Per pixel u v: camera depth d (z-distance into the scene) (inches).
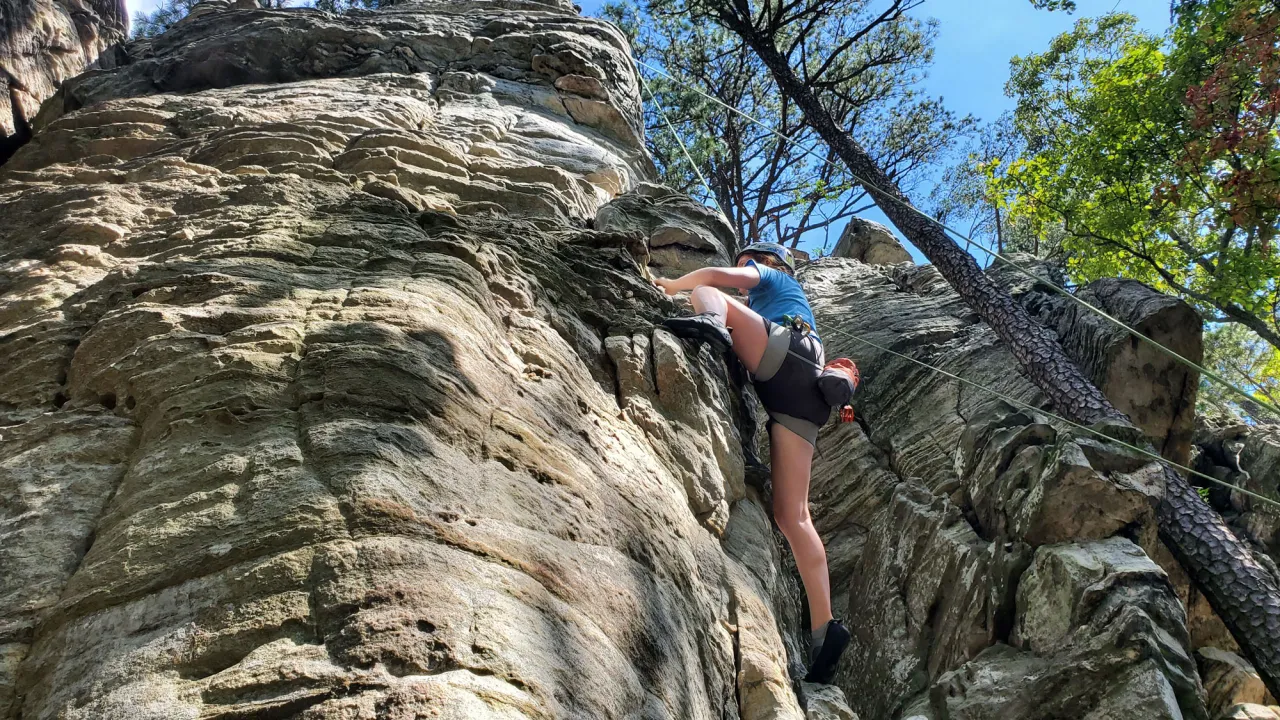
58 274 152.3
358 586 84.2
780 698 140.5
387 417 105.8
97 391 117.0
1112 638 176.2
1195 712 167.2
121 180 199.0
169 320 121.7
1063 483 201.9
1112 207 495.8
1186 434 287.7
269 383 110.1
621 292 183.3
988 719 178.4
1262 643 240.1
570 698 87.6
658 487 144.2
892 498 249.9
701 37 634.8
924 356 309.4
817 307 361.1
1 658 83.5
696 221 261.9
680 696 111.2
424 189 217.8
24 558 92.8
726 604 147.2
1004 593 198.8
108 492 101.9
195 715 73.9
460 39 339.0
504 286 153.9
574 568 105.3
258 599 83.6
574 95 327.9
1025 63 600.1
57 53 313.3
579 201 251.9
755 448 203.8
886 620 221.5
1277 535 309.3
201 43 313.0
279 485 94.6
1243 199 415.8
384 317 122.6
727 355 187.9
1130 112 477.1
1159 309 291.3
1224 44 434.3
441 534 93.3
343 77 316.2
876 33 662.5
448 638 82.0
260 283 134.0
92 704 75.9
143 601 85.0
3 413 117.5
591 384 152.3
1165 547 267.7
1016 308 311.3
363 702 74.6
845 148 455.8
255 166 206.8
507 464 112.7
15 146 286.4
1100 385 291.7
